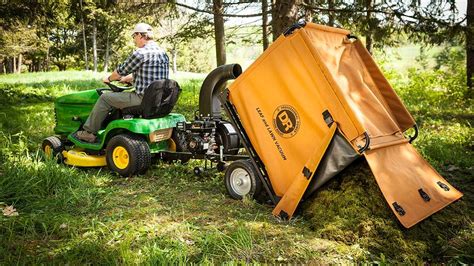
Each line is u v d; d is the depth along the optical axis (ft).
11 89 44.16
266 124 14.29
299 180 13.21
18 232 12.19
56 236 12.16
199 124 18.13
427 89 47.09
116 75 19.03
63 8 44.47
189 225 12.71
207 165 20.08
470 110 35.94
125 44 170.40
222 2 38.58
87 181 17.24
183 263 10.11
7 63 178.29
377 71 15.46
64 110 21.56
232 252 11.12
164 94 18.81
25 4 41.65
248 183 15.20
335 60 14.11
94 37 155.33
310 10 28.19
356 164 13.84
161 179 18.06
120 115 19.89
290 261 10.89
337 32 14.93
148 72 18.79
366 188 13.20
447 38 31.14
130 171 18.04
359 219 12.44
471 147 22.35
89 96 20.74
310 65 13.00
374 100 14.60
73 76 90.99
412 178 13.25
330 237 12.17
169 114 20.01
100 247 11.32
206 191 16.44
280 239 12.01
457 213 13.61
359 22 30.30
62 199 14.61
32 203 14.37
